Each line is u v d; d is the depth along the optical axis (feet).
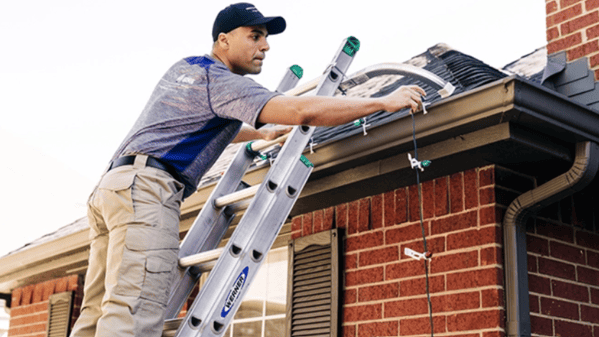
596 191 13.78
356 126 13.07
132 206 7.34
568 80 14.19
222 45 8.58
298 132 9.61
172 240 7.57
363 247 14.33
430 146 12.06
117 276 7.18
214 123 7.86
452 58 16.31
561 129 11.00
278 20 8.68
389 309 13.37
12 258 23.93
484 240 12.08
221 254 8.33
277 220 8.93
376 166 13.05
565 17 14.74
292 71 11.42
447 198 12.96
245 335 17.85
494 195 12.14
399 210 13.83
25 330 25.66
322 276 14.90
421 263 13.05
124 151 7.79
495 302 11.59
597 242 13.74
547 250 12.70
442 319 12.35
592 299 13.12
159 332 7.35
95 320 8.27
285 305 17.03
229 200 9.77
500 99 10.32
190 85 7.79
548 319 12.14
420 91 8.18
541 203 11.73
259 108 7.37
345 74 10.62
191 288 9.19
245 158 10.84
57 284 24.70
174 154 7.72
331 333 14.12
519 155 11.71
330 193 14.40
